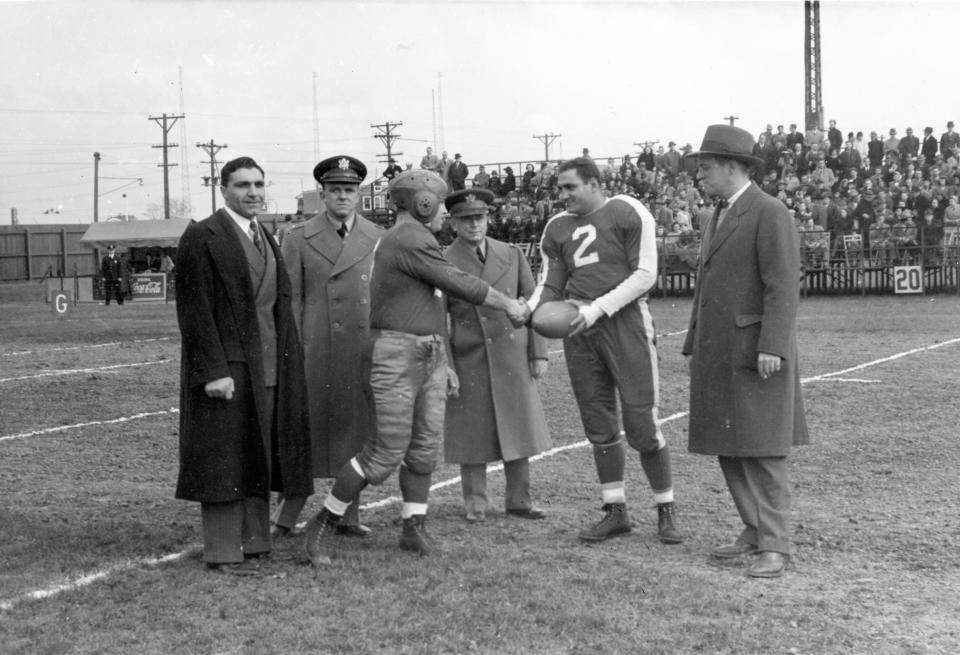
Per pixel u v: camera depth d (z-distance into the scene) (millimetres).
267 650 4887
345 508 6270
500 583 5762
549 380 14234
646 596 5551
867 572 6004
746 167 6078
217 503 6090
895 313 23922
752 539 6277
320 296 7074
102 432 11195
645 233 6570
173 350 20219
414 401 6297
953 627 5133
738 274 6016
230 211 6168
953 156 30609
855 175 31031
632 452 9492
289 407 6219
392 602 5484
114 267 39344
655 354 6684
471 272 7480
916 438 9852
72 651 4902
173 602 5555
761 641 4926
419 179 6328
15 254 59938
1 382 15430
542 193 34656
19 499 8133
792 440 6055
